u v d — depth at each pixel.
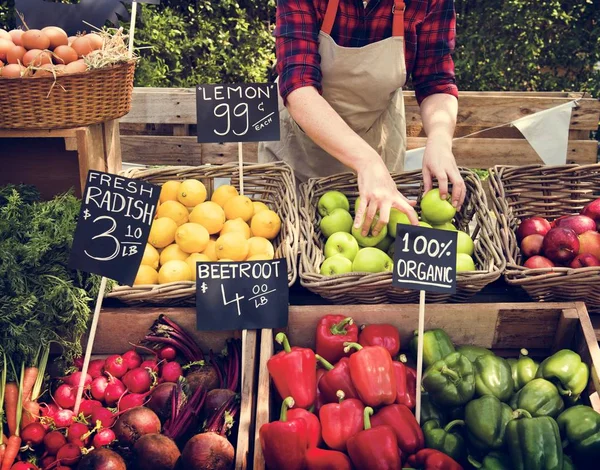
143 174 2.70
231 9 7.29
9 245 2.05
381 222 2.02
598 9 7.23
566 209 2.68
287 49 2.36
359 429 1.84
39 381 2.04
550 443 1.76
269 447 1.74
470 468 1.87
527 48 7.23
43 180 3.14
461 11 7.45
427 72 2.64
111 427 1.93
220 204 2.62
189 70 7.15
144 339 2.18
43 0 3.11
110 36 2.99
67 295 2.03
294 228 2.43
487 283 2.17
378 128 2.86
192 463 1.73
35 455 1.88
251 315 2.07
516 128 4.70
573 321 2.15
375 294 2.17
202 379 2.04
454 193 2.29
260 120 2.52
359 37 2.49
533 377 2.06
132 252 2.06
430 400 2.02
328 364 2.05
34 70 2.55
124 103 2.93
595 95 7.34
